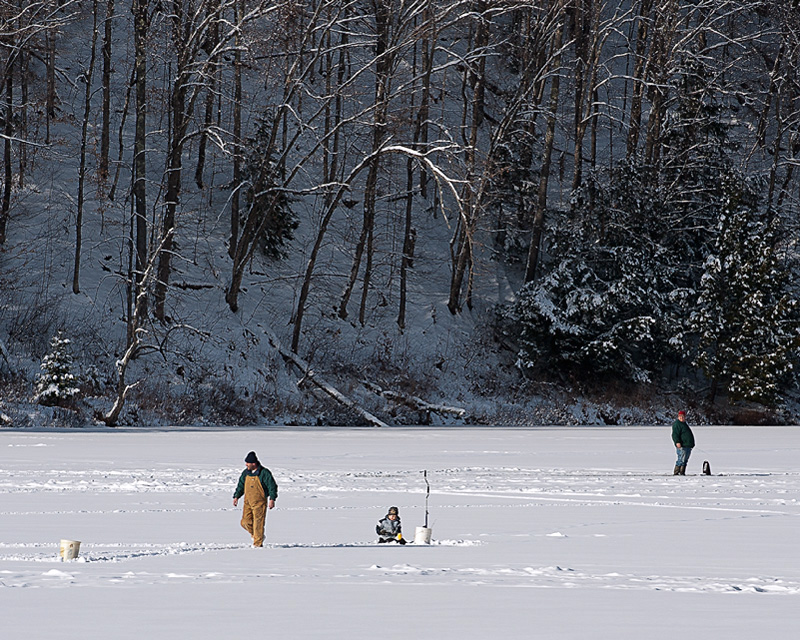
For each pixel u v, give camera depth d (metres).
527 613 27.00
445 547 44.75
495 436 137.75
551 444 123.31
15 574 34.47
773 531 51.25
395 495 68.88
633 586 32.47
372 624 25.05
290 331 187.12
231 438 123.19
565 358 196.62
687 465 97.06
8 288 164.50
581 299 197.50
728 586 32.28
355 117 175.75
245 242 181.50
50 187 191.25
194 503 62.03
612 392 198.88
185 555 40.91
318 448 110.50
